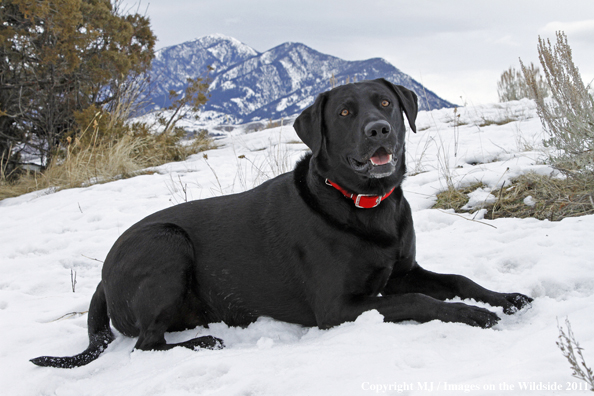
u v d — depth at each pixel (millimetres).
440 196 5547
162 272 3188
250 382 2186
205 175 8188
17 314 3877
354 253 3137
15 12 10375
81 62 10531
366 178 3121
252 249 3391
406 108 3586
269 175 7145
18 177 10461
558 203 4598
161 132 12078
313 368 2221
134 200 7152
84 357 3094
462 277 3244
